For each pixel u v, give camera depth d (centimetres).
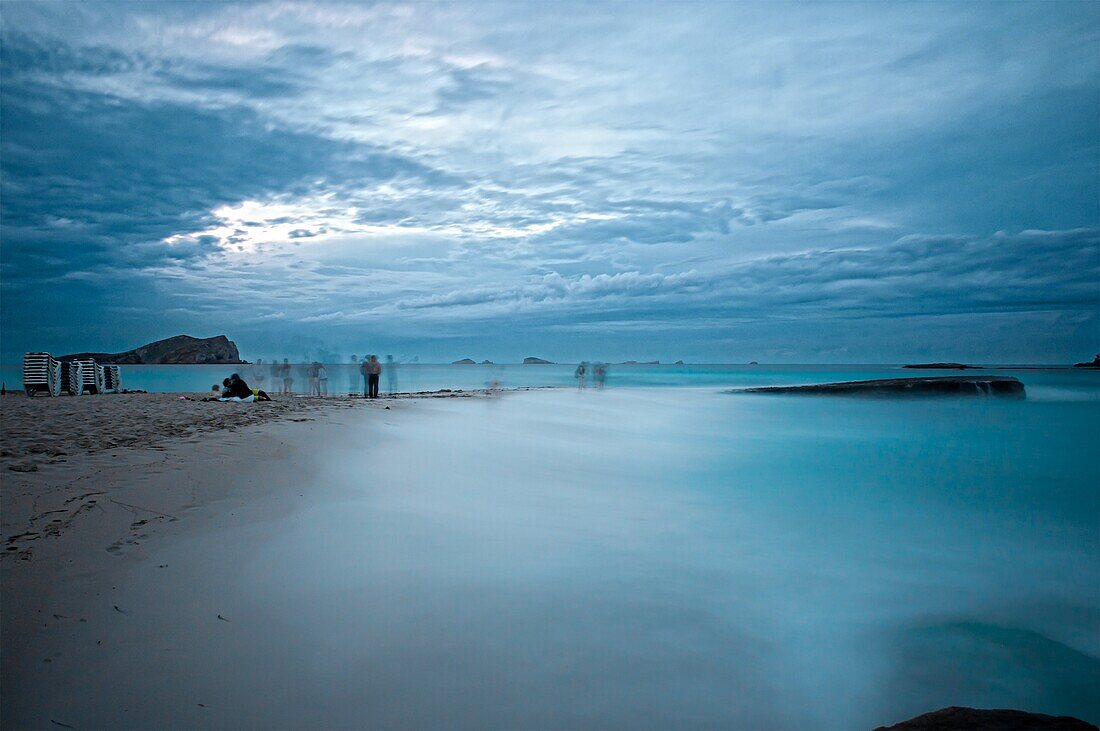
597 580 568
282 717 329
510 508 795
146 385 4381
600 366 3978
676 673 421
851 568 736
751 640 496
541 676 392
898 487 1279
